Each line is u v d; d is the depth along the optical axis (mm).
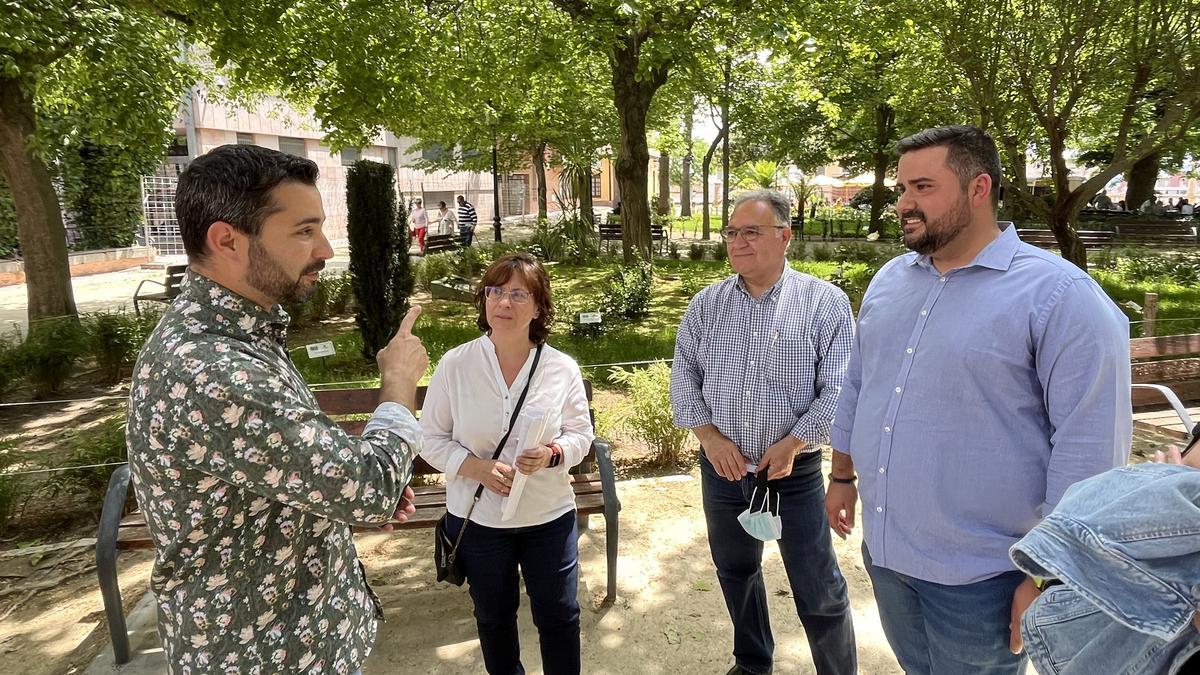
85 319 8477
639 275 11258
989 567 1748
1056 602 1314
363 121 10055
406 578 3539
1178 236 20625
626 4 9484
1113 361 1599
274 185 1305
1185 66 9336
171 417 1248
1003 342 1704
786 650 2969
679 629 3105
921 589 1870
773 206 2432
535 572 2355
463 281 12898
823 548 2482
